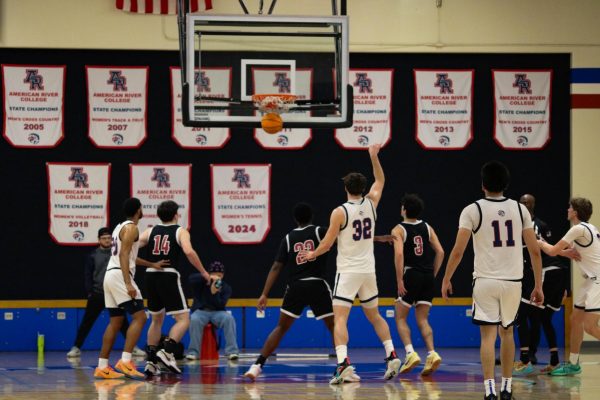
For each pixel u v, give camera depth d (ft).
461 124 65.21
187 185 63.72
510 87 65.41
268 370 46.78
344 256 39.11
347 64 44.88
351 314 63.62
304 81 44.88
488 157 65.31
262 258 63.98
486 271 30.45
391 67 65.05
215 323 54.80
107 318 62.59
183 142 63.72
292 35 45.09
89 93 63.26
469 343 63.98
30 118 62.90
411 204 44.01
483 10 64.80
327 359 54.24
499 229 30.42
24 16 62.18
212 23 44.98
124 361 42.50
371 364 50.70
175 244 43.52
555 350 45.24
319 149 64.59
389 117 64.85
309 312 63.52
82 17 62.54
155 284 43.27
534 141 65.41
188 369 47.37
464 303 64.18
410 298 43.42
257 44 44.96
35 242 62.75
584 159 64.95
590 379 42.09
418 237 43.78
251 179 64.08
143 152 63.57
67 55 63.21
